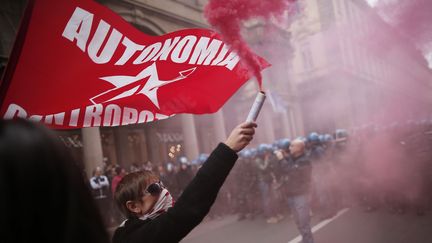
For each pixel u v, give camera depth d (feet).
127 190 5.15
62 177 1.92
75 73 5.08
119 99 5.17
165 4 43.93
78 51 5.16
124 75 5.35
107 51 5.31
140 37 5.62
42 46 4.91
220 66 5.53
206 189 3.63
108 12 5.39
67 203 1.92
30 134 1.88
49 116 4.77
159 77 5.51
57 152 1.96
